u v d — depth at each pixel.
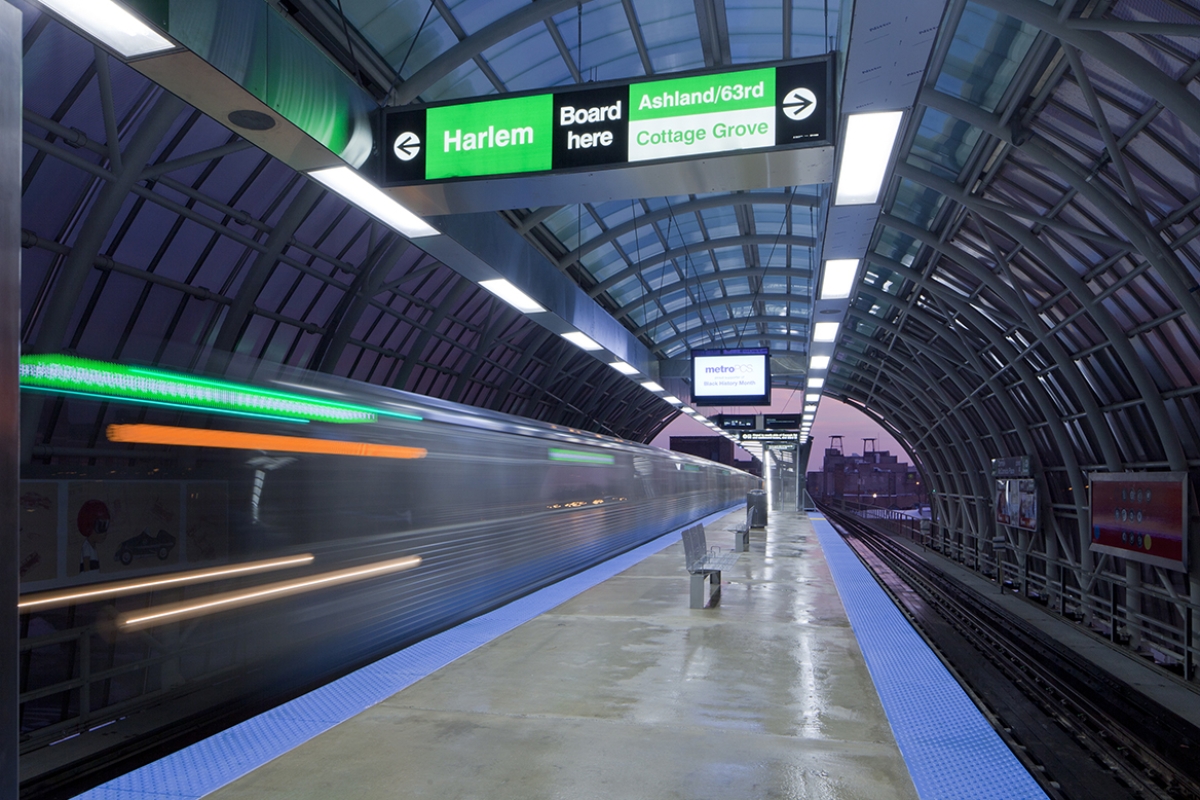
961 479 35.88
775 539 21.83
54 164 11.71
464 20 12.60
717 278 27.94
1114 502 14.10
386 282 20.09
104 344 14.59
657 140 5.70
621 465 19.95
